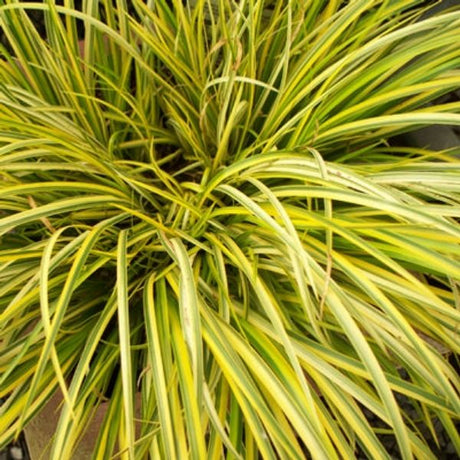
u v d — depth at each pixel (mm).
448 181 681
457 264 642
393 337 700
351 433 724
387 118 699
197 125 832
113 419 707
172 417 668
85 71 802
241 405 662
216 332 677
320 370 685
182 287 657
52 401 799
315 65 751
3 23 754
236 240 732
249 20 713
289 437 687
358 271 663
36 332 655
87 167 757
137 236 723
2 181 725
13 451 910
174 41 788
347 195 656
